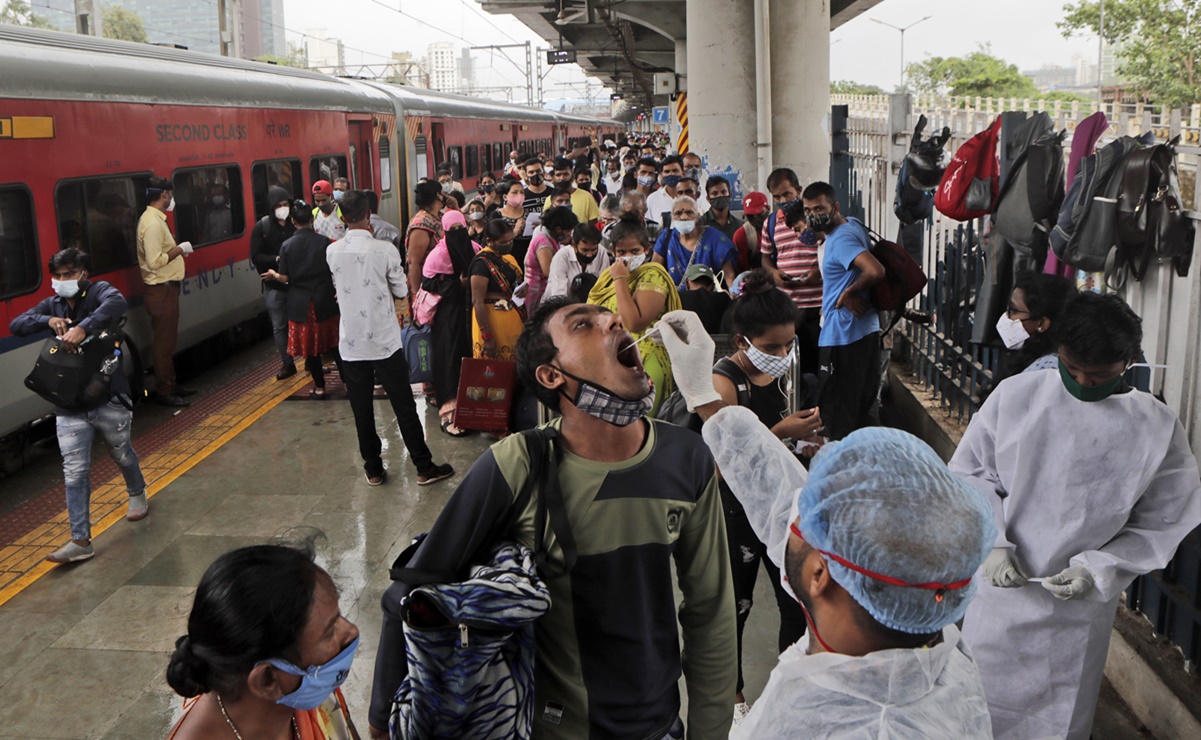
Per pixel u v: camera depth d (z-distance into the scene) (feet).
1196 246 10.78
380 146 49.34
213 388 28.45
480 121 73.00
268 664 5.24
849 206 30.17
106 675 13.08
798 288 20.17
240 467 21.25
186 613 14.78
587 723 6.47
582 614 6.40
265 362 32.24
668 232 20.81
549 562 6.30
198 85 30.12
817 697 4.15
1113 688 11.71
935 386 20.04
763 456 5.70
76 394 15.97
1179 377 11.26
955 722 4.09
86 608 14.99
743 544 10.68
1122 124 12.39
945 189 15.33
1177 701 10.10
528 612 5.65
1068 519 8.51
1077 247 12.01
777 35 34.04
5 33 22.39
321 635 5.40
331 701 6.18
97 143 24.34
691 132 35.63
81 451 16.55
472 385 16.40
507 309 20.44
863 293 17.13
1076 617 8.69
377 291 18.58
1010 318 10.17
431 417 24.53
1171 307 11.43
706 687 7.13
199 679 5.35
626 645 6.48
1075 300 8.31
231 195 32.32
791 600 10.68
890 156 23.18
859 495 3.98
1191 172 12.42
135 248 26.17
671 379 12.79
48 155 22.34
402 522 17.99
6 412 20.63
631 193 26.63
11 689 12.80
